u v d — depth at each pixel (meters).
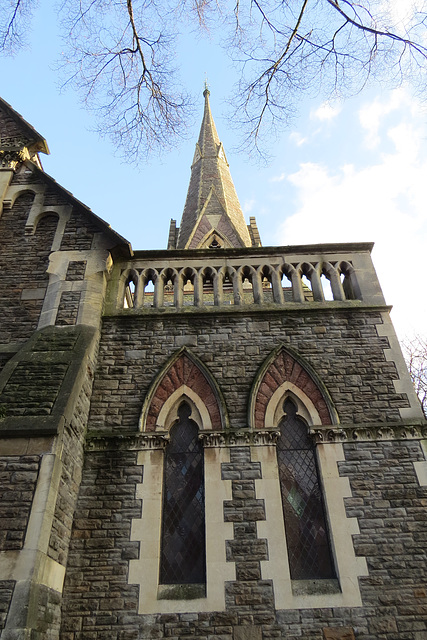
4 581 5.07
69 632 5.95
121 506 6.90
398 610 6.11
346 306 9.03
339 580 6.36
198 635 5.98
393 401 7.86
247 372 8.23
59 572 6.07
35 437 6.09
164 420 7.70
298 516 6.98
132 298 10.18
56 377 7.06
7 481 5.73
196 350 8.55
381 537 6.62
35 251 9.62
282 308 9.05
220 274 9.70
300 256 9.88
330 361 8.36
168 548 6.77
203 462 7.38
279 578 6.36
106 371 8.29
